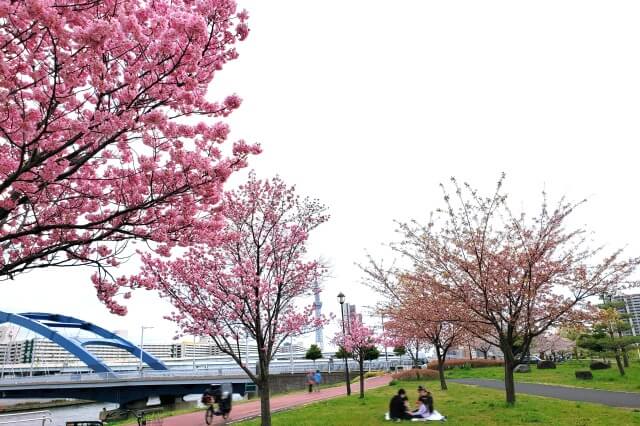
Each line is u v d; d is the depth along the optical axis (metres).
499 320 18.30
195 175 6.93
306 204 16.28
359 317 28.33
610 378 28.31
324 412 18.62
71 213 8.06
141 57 6.25
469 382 31.91
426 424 14.34
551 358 65.88
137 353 74.56
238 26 6.95
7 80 5.40
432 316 18.92
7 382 54.28
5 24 5.41
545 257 16.83
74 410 60.97
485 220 17.89
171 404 61.12
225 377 51.44
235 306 14.06
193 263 14.07
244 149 7.60
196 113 7.07
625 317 32.56
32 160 6.12
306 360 66.50
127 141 6.77
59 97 5.81
